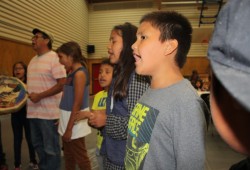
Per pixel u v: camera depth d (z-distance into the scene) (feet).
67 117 5.74
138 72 2.58
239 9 0.84
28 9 17.03
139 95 3.03
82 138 5.84
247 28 0.80
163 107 2.28
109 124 3.27
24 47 16.90
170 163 2.24
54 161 6.40
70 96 5.71
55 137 6.48
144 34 2.51
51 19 20.79
